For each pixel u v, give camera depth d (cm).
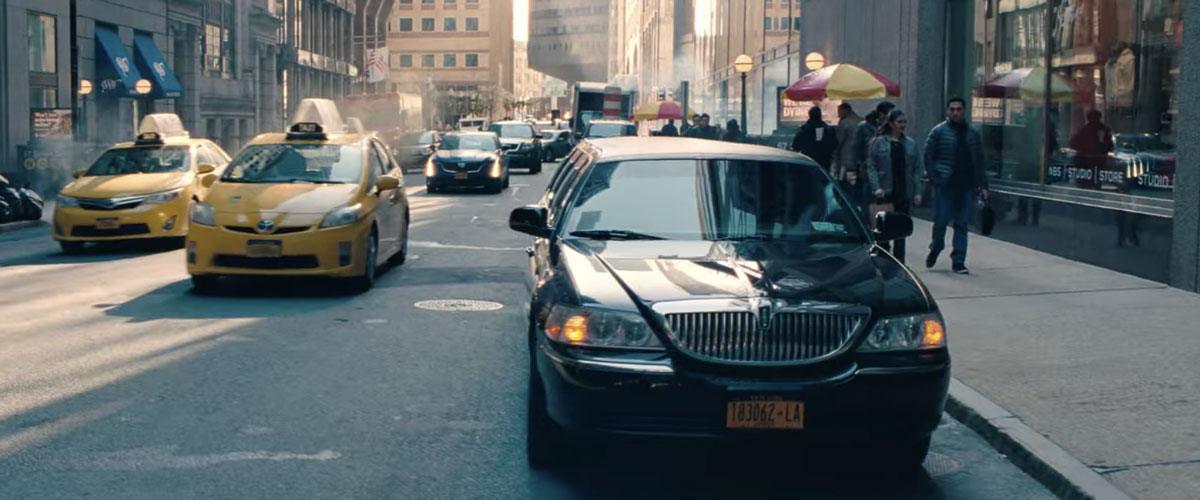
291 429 717
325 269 1255
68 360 914
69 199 1681
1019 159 1766
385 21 10012
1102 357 884
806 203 739
